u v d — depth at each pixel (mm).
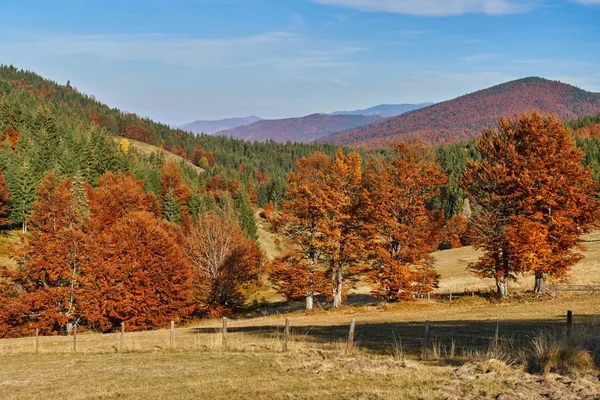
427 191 40469
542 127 36812
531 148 37125
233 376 16188
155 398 14070
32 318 45000
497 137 38625
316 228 42438
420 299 41969
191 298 54281
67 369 20188
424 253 39938
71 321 45781
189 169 188750
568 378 12953
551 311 29797
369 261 42281
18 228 83938
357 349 19375
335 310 41031
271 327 31344
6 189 79375
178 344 24484
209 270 56062
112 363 20844
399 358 17062
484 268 40094
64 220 46938
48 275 45469
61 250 44281
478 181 38938
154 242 47219
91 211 70312
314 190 43281
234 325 37219
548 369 13859
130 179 91875
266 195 172125
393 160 40438
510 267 38938
